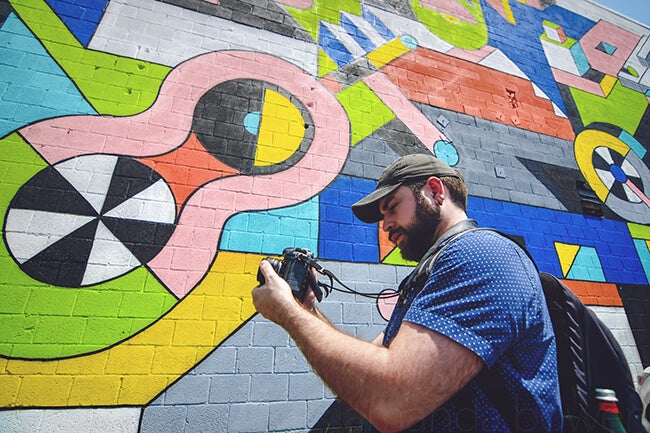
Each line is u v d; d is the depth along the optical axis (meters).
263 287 1.17
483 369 0.88
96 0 2.93
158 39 2.98
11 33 2.58
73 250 2.14
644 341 3.33
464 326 0.84
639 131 4.91
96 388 1.91
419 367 0.81
